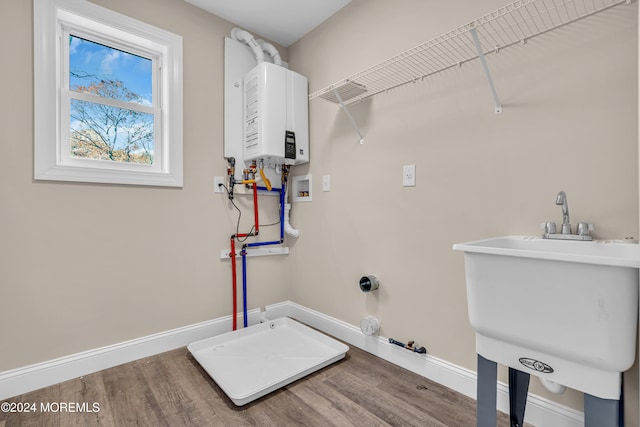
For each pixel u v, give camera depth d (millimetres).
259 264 2381
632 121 1025
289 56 2545
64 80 1670
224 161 2174
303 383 1558
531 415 1249
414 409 1353
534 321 835
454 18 1466
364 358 1826
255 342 2010
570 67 1151
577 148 1139
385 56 1785
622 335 720
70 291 1607
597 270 730
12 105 1454
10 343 1451
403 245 1719
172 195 1948
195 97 2039
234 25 2236
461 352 1476
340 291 2109
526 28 1256
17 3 1465
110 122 1818
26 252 1491
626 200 1036
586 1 1116
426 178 1607
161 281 1907
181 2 1983
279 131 2100
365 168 1924
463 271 1468
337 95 1800
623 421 1021
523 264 844
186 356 1846
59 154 1640
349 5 2014
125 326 1778
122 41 1825
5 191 1439
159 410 1348
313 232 2314
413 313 1674
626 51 1036
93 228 1676
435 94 1567
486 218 1385
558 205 1133
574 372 793
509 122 1310
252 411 1343
